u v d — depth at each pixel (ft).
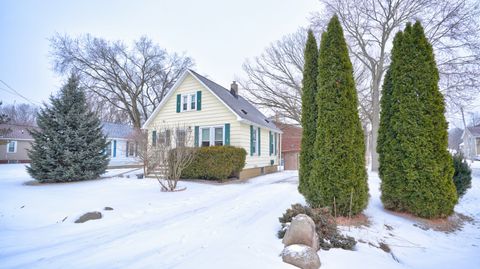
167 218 17.99
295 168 75.66
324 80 18.67
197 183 35.35
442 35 42.14
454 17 40.60
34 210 19.06
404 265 11.33
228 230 14.98
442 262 11.75
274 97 73.51
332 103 18.03
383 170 20.38
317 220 13.29
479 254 12.92
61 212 18.78
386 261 11.27
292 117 73.10
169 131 32.89
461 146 121.80
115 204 21.25
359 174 17.69
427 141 18.12
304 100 21.29
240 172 41.11
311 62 21.31
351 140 17.65
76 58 74.38
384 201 19.98
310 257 9.90
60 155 35.24
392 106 19.86
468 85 41.60
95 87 78.74
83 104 39.42
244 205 21.71
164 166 28.71
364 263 10.51
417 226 16.94
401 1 43.52
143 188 29.66
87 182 34.35
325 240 12.49
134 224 16.52
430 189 17.83
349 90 18.31
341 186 17.17
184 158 29.84
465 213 21.49
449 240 15.17
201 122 44.52
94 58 77.20
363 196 17.67
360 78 64.18
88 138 38.40
